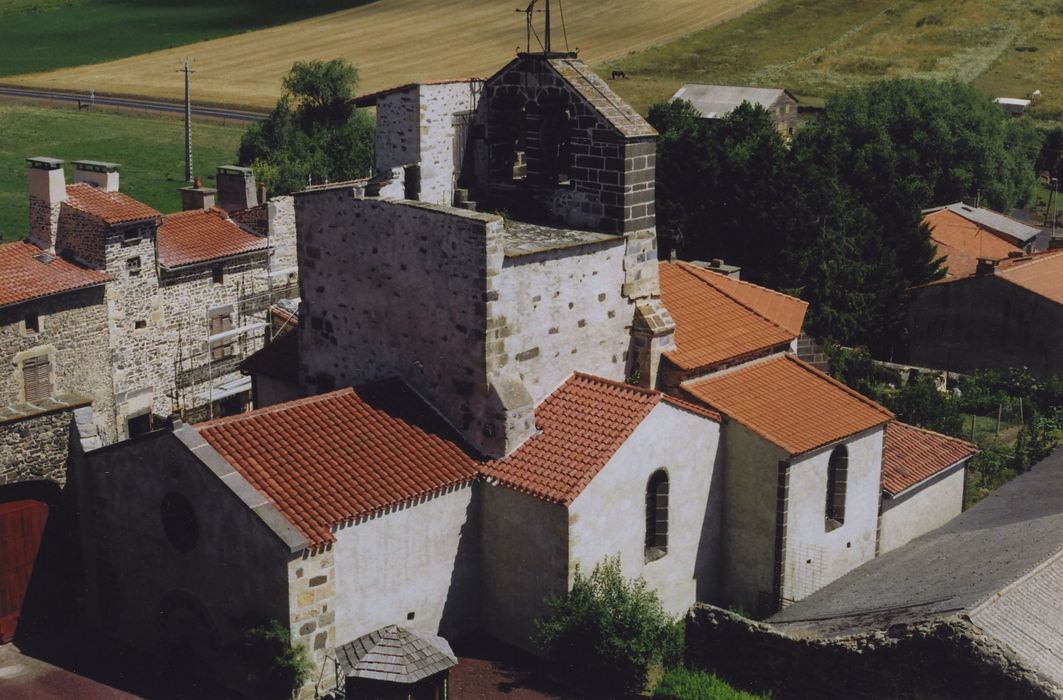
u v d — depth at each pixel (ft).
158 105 406.62
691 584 105.09
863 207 212.84
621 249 105.40
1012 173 328.08
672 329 108.47
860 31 514.68
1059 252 210.79
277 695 84.84
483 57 437.17
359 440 95.35
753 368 113.80
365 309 105.50
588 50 475.31
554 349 101.45
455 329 97.86
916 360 199.11
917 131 312.29
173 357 165.58
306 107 361.10
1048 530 96.89
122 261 154.92
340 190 104.88
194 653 91.66
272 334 169.99
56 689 88.89
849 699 83.51
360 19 491.31
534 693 89.81
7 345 141.08
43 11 529.45
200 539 88.84
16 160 342.03
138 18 514.68
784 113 388.37
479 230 94.07
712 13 521.24
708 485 104.73
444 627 96.68
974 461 147.02
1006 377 184.14
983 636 75.72
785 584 104.73
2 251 149.28
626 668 90.79
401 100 120.98
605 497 94.48
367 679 79.61
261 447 91.76
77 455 99.55
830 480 110.52
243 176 194.59
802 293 196.54
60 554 101.60
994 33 514.68
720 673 91.61
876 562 114.21
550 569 93.30
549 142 110.52
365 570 89.71
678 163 220.43
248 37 480.23
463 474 95.09
